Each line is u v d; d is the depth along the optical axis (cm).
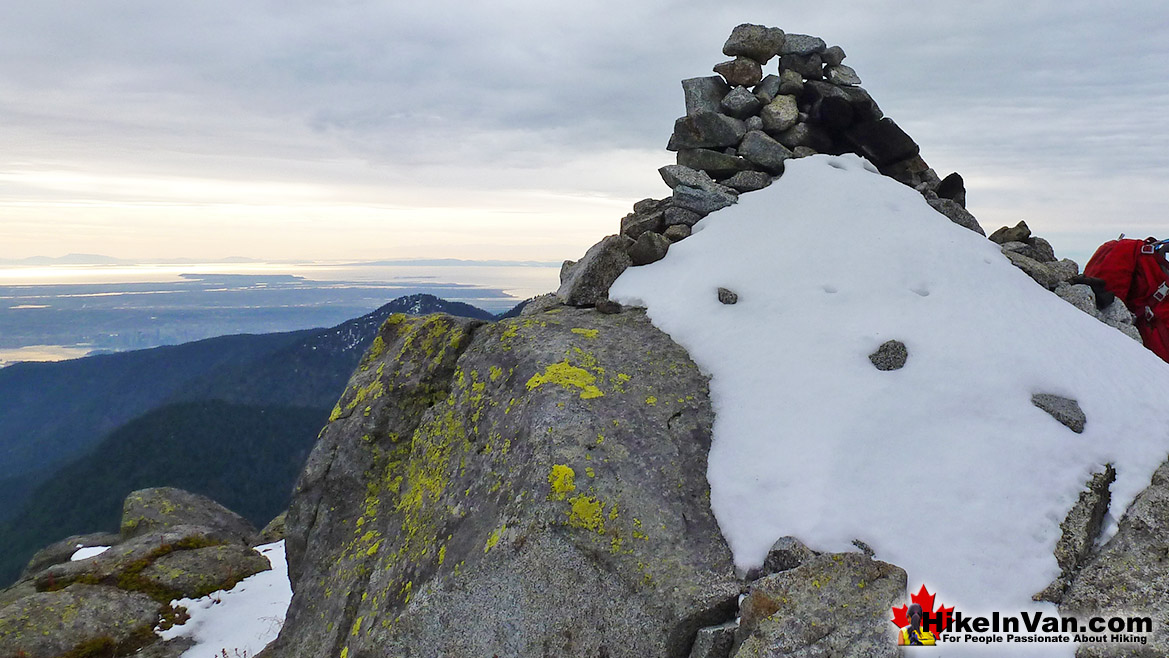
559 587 508
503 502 552
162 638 1053
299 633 669
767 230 823
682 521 541
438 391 739
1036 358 608
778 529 521
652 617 498
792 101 990
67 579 1184
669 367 675
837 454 547
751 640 449
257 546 1519
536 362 660
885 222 782
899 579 471
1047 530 502
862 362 622
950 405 573
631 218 970
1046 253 960
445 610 517
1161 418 581
